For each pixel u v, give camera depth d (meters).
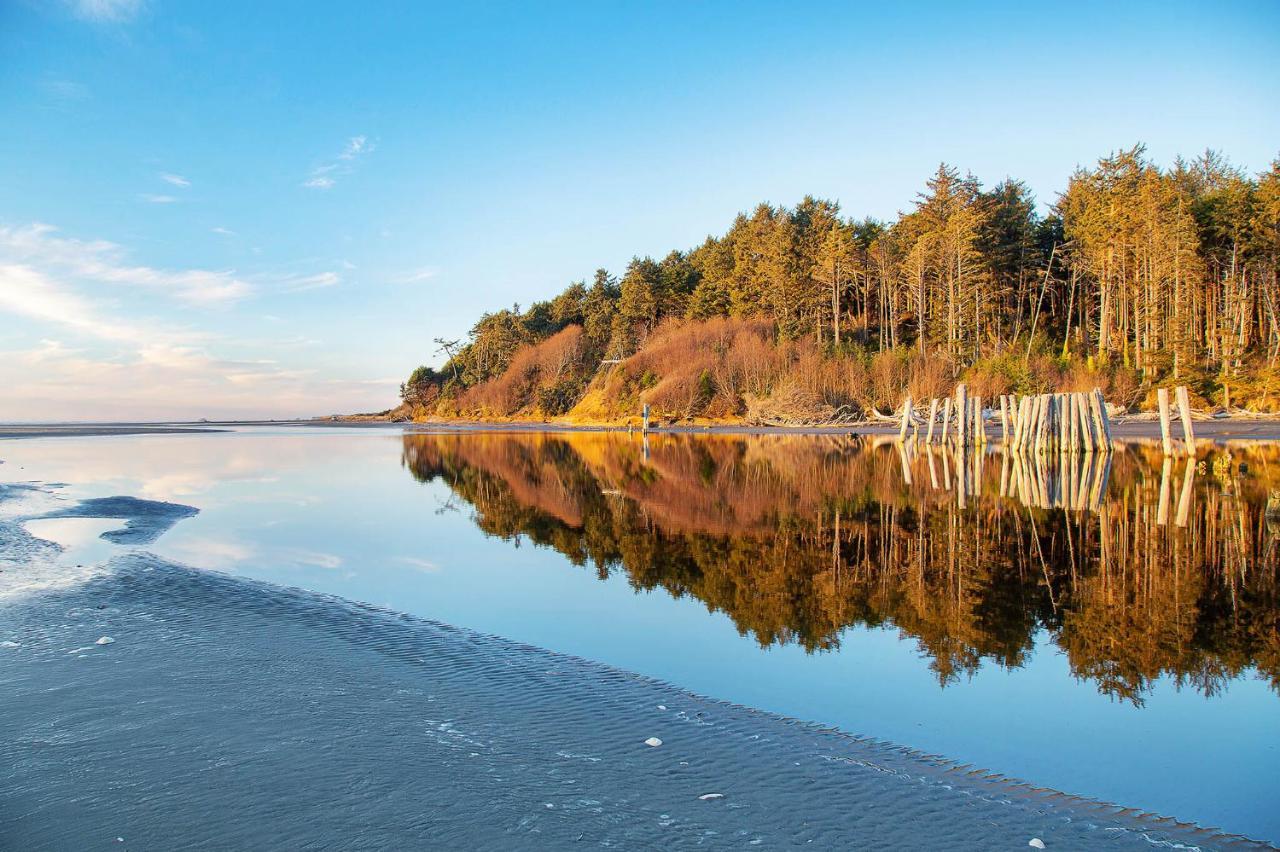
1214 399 50.38
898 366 58.12
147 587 10.35
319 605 9.73
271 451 45.25
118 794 4.57
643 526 16.61
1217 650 7.90
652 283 91.88
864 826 4.43
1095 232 61.16
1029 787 5.00
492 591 10.84
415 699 6.39
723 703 6.47
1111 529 14.84
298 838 4.11
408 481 27.30
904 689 6.89
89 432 80.56
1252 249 56.66
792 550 13.55
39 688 6.47
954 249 62.66
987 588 10.60
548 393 88.06
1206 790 5.00
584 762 5.21
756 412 61.66
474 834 4.19
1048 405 33.69
